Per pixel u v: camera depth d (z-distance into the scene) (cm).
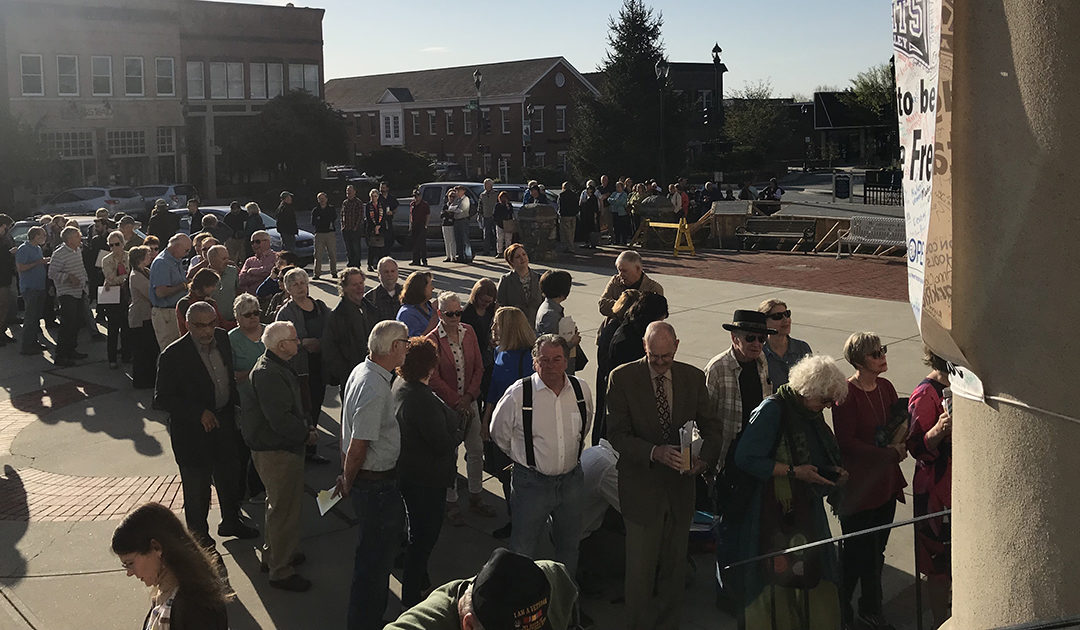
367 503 535
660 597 525
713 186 2875
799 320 1327
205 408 659
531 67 7331
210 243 1169
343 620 580
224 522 700
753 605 435
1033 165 246
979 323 265
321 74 5506
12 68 4262
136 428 970
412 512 570
